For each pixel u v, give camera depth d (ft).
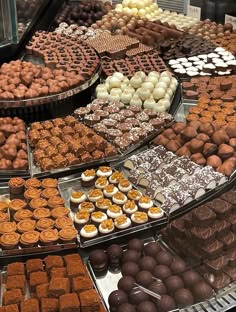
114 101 2.47
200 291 1.52
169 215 1.76
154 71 2.64
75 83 2.41
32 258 1.62
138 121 2.29
